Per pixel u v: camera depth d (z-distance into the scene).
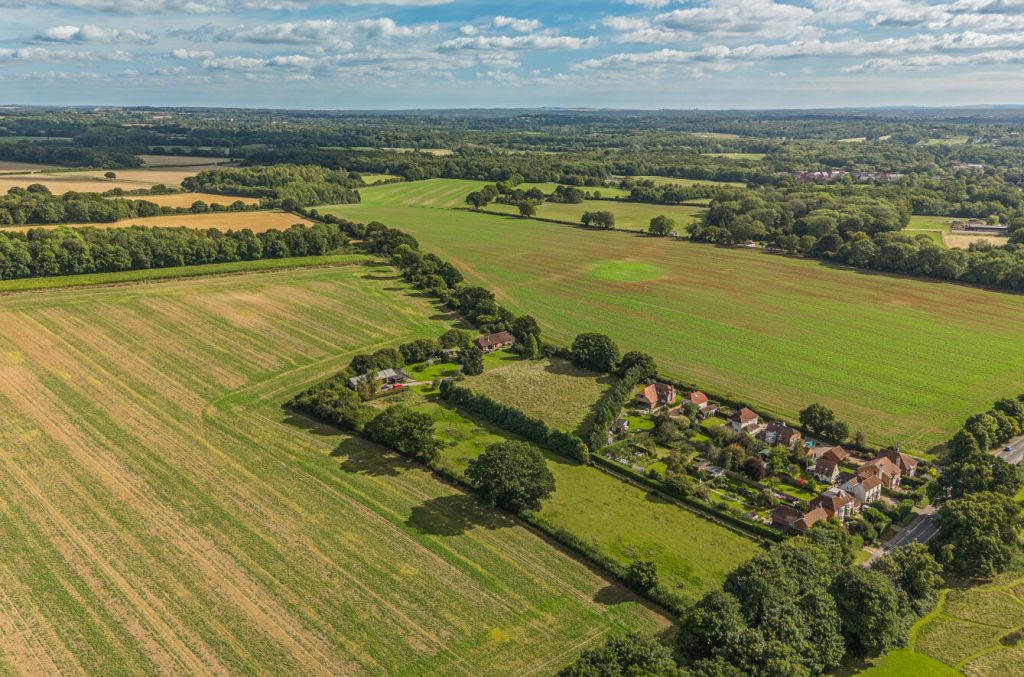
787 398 111.25
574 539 72.56
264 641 57.28
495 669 55.41
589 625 60.97
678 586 66.88
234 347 125.12
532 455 81.56
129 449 88.31
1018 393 112.69
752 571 61.34
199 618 59.56
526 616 61.81
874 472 86.12
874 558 72.56
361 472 85.75
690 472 89.56
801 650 55.81
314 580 65.25
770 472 90.12
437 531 74.31
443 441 94.81
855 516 80.44
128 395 103.88
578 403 108.81
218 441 91.62
